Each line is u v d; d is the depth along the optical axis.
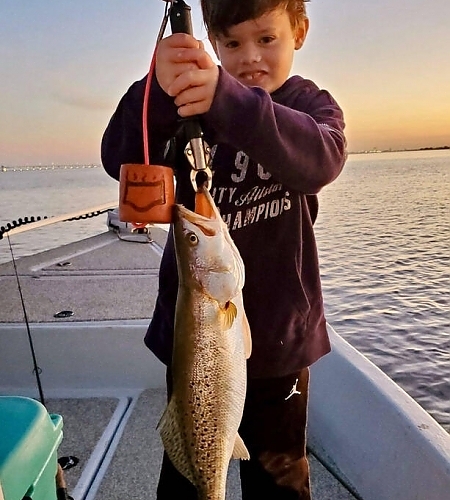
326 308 10.02
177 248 1.38
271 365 1.69
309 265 1.76
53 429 1.54
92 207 5.51
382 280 12.19
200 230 1.34
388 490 2.02
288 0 1.58
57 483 1.62
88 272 4.68
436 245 16.78
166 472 1.81
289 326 1.70
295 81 1.74
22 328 3.13
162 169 1.21
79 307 3.56
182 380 1.43
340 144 1.47
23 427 1.42
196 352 1.41
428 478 1.81
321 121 1.54
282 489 1.77
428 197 33.59
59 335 3.12
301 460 1.81
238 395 1.42
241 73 1.61
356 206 29.38
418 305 10.02
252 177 1.67
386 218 24.09
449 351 7.64
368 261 14.51
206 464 1.44
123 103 1.37
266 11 1.53
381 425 2.12
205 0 1.61
